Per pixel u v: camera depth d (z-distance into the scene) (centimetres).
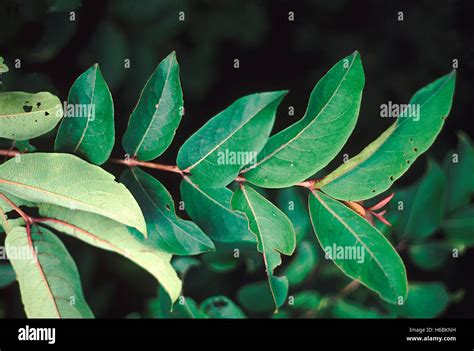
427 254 46
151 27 48
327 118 34
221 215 36
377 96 54
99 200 34
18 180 34
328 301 45
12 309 46
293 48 54
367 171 35
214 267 46
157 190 36
